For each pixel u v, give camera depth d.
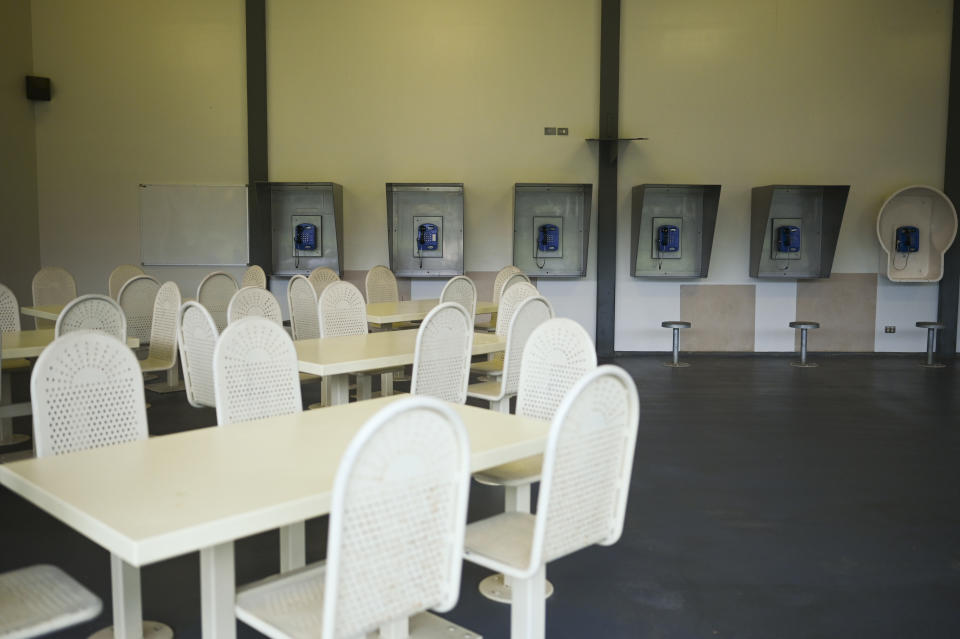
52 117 9.25
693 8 9.19
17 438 5.20
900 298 9.49
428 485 1.70
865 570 3.24
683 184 9.03
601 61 9.20
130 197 9.38
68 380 2.45
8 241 8.80
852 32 9.19
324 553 3.38
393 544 1.67
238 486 1.90
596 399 2.05
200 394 4.11
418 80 9.32
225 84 9.30
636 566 3.28
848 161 9.32
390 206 9.21
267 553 3.38
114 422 2.57
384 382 6.08
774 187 8.85
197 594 2.97
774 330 9.53
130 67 9.26
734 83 9.26
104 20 9.20
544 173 9.41
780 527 3.73
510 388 4.24
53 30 9.17
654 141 9.31
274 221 9.51
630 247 9.45
